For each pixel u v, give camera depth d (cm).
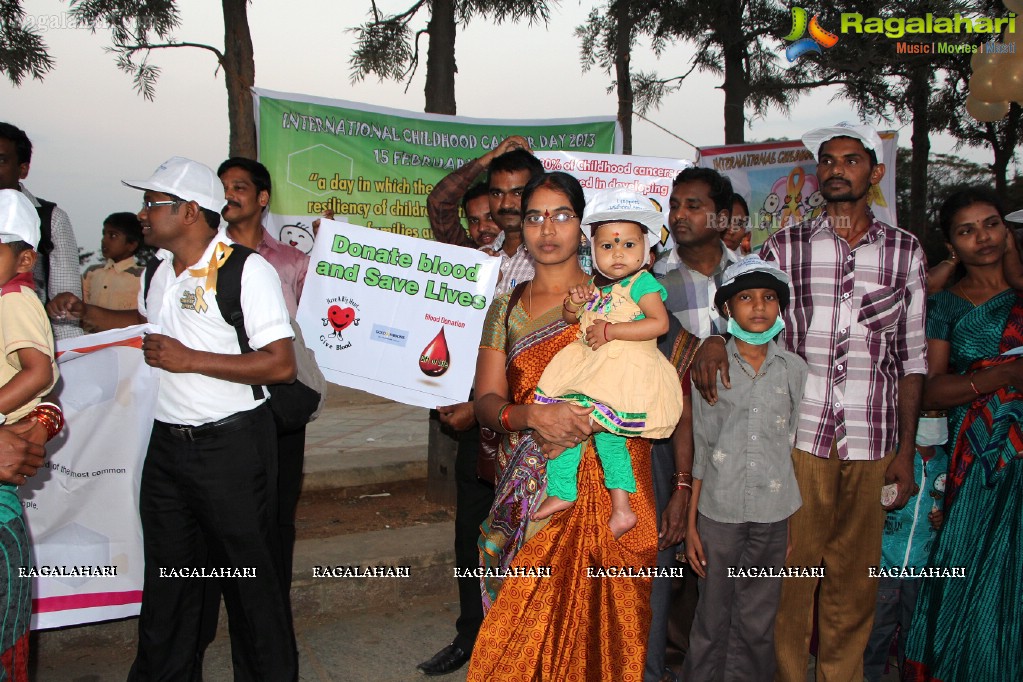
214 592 341
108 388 314
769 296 298
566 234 265
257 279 288
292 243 527
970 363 342
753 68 981
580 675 260
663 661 334
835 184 318
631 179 485
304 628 405
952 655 336
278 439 361
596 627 261
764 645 316
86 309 345
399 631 404
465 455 365
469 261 387
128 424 321
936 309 358
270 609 300
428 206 452
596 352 260
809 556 326
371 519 504
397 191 548
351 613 420
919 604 350
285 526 379
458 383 385
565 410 250
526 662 255
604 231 261
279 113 520
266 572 299
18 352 232
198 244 291
